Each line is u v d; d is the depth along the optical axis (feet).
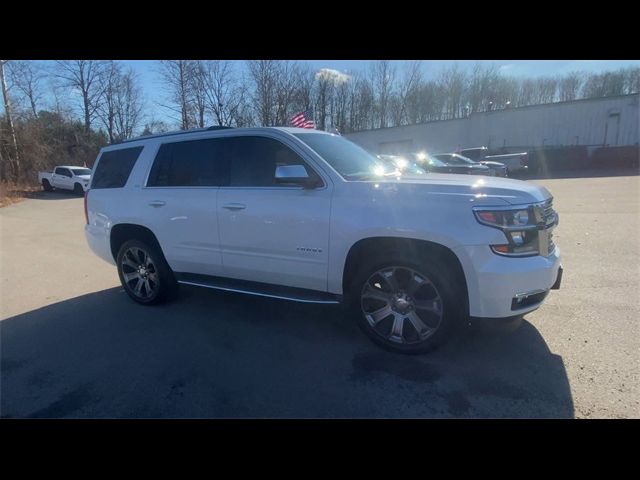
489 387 9.00
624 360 9.75
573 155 85.56
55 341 12.48
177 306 14.99
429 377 9.52
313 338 11.85
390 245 10.32
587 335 11.08
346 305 11.32
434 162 52.24
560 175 76.07
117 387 9.74
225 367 10.40
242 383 9.62
